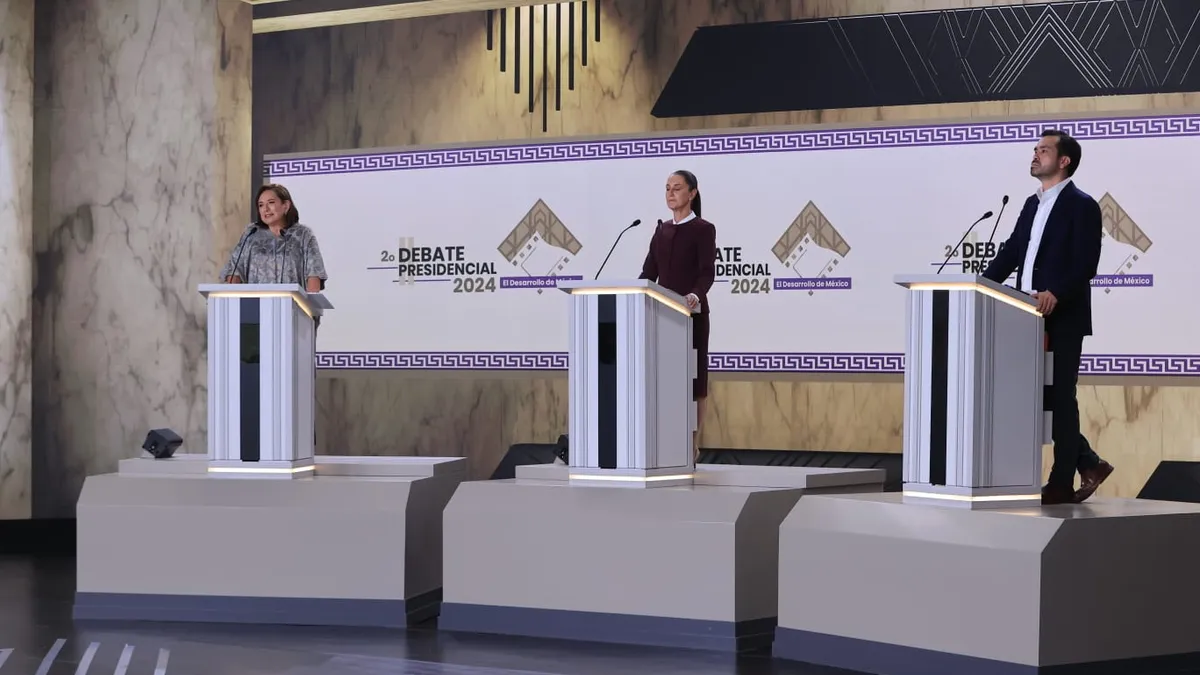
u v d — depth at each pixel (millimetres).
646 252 8664
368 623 5984
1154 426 9305
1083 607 4578
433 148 9047
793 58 9141
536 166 8883
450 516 5891
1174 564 4754
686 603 5500
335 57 10797
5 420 8844
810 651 5199
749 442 10031
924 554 4836
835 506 5219
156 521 6164
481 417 10609
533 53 10383
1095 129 7938
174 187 8969
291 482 6156
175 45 8984
